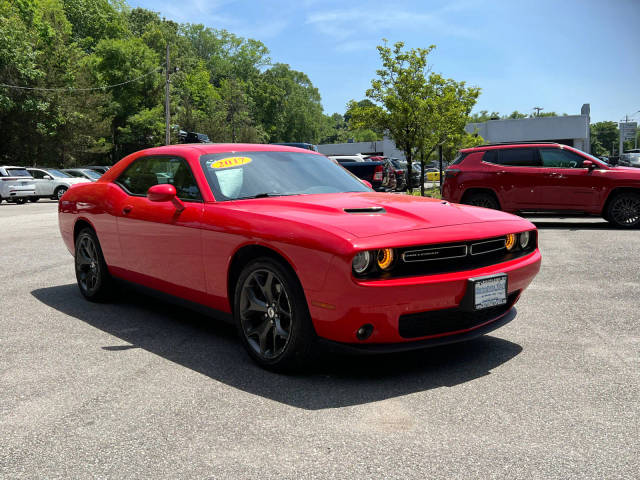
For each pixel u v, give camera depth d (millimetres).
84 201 5156
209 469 2230
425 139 18672
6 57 33594
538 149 11266
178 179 4188
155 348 3854
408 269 3039
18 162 37281
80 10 63562
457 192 11836
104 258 4980
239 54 106688
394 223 3170
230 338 4094
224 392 3045
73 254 5484
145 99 52719
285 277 3152
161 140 50562
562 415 2688
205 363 3527
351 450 2369
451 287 3074
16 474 2223
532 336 4023
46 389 3115
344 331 2986
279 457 2318
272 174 4148
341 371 3361
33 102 34438
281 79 106125
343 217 3215
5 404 2916
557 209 11047
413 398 2928
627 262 7008
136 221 4387
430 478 2131
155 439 2500
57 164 39562
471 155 11797
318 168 4473
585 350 3686
